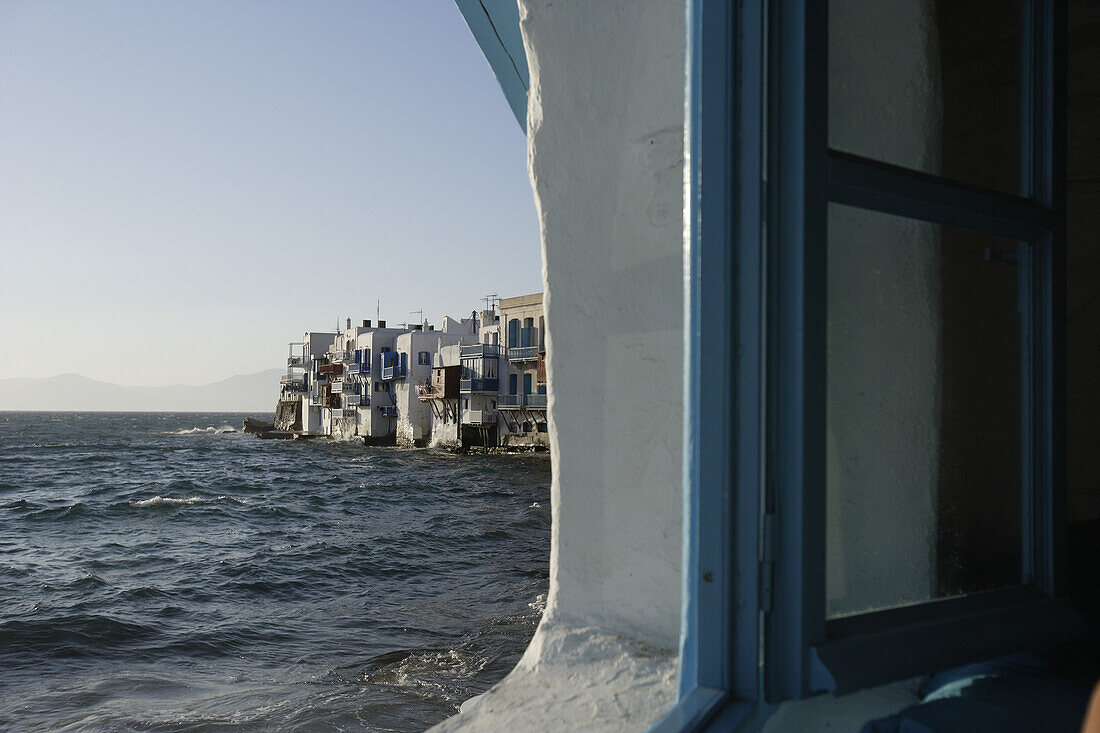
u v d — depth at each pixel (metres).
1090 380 2.04
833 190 1.12
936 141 1.39
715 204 1.12
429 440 72.69
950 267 1.34
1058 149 1.43
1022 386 1.41
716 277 1.12
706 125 1.14
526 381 57.44
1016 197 1.37
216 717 9.41
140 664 12.19
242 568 20.00
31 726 9.44
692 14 1.18
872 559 1.21
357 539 24.33
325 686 10.66
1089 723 0.49
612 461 1.80
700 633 1.13
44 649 12.93
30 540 25.66
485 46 2.51
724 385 1.11
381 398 79.88
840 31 1.21
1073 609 1.39
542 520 28.34
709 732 1.01
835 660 1.05
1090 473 2.03
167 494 38.50
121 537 26.14
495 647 12.27
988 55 1.45
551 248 1.90
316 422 99.38
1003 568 1.38
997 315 1.38
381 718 9.22
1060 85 1.43
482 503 34.41
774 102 1.10
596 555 1.82
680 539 1.70
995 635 1.25
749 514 1.09
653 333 1.75
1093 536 1.87
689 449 1.16
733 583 1.10
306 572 19.38
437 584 17.80
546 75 1.92
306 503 34.66
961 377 1.35
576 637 1.75
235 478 47.47
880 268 1.23
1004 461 1.39
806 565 1.06
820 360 1.08
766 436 1.08
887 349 1.24
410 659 11.84
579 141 1.87
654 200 1.76
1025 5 1.44
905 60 1.34
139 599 16.72
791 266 1.07
